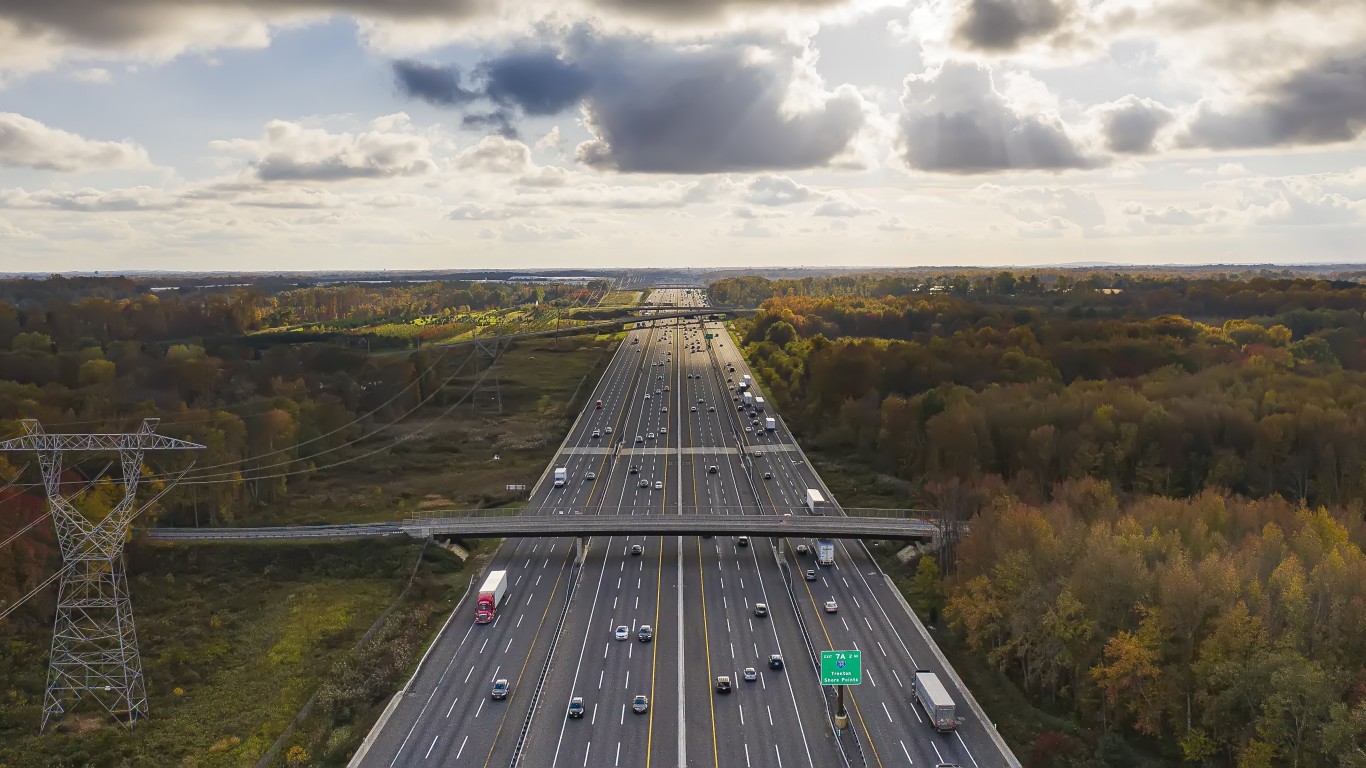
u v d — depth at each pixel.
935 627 147.50
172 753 116.25
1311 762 96.81
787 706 122.44
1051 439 193.50
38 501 164.12
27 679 132.62
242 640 146.88
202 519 199.62
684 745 112.88
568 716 119.44
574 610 154.25
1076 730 116.06
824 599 158.25
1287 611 109.31
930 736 114.94
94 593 155.75
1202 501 153.00
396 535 180.25
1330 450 180.75
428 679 130.38
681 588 163.50
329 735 117.12
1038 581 128.00
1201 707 110.62
